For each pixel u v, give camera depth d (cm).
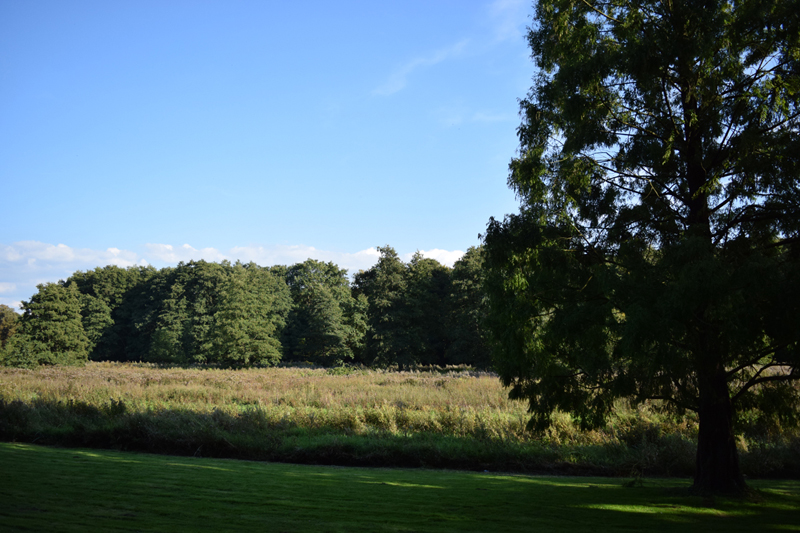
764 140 752
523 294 835
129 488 669
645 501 738
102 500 577
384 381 3023
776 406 875
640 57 762
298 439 1366
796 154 709
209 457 1269
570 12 893
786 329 621
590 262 849
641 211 821
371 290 6419
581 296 800
